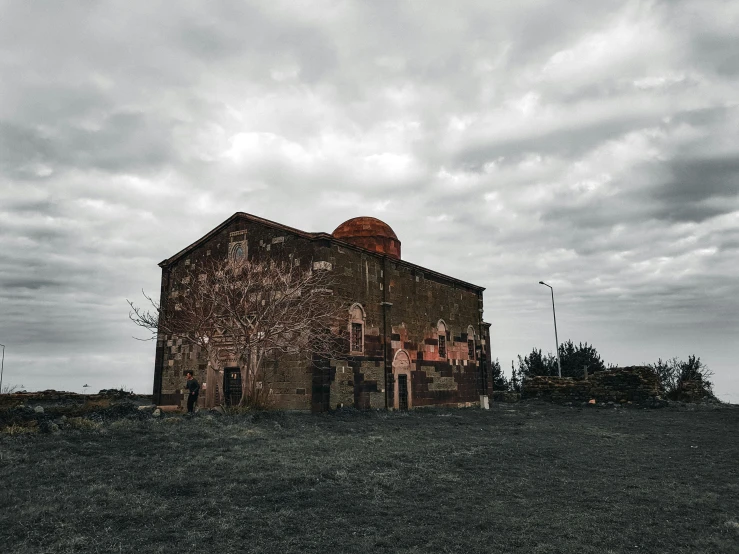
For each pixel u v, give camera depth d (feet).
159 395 96.17
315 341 76.02
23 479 33.22
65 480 33.45
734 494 35.94
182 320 88.58
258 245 87.20
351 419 71.92
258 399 70.90
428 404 103.86
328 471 38.47
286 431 57.26
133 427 52.01
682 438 62.95
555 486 37.55
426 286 108.88
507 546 25.41
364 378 86.02
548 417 89.10
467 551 24.73
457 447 51.96
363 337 87.30
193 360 92.68
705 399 122.31
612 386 119.75
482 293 131.64
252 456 42.32
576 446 55.57
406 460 44.27
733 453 52.11
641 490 36.55
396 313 97.19
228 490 32.76
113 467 36.96
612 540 26.50
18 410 51.96
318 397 75.25
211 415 61.77
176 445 45.19
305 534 26.22
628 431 69.46
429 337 107.24
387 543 25.34
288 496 32.09
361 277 88.79
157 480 34.09
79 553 23.06
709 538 26.94
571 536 26.94
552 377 131.03
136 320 75.56
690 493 35.91
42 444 42.45
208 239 94.48
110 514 27.71
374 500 32.24
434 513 30.17
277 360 80.18
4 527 25.48
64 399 95.35
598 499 34.06
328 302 78.84
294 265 82.12
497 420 82.17
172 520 27.45
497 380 177.06
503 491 35.70
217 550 23.86
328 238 80.74
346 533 26.58
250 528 26.68
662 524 29.17
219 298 74.59
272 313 70.49
